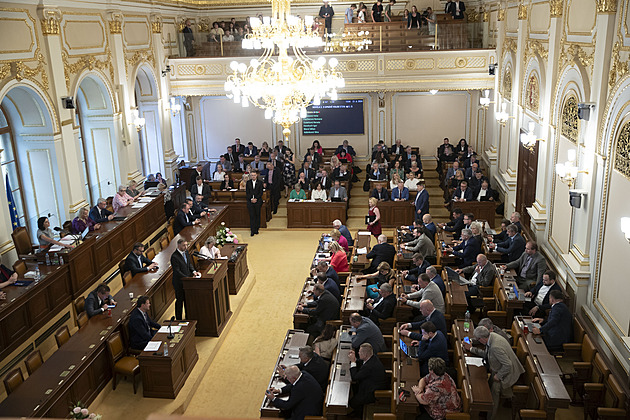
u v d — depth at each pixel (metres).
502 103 16.28
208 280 10.10
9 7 10.68
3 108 11.98
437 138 21.33
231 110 21.88
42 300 9.80
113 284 12.32
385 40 17.59
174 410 8.40
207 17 22.16
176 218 13.72
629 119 7.57
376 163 18.06
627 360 7.56
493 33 17.27
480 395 6.91
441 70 17.61
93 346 8.41
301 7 21.86
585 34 9.44
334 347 8.59
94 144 15.29
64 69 12.62
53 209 12.67
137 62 16.41
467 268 11.48
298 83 9.81
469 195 15.77
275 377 8.09
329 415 7.16
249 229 17.06
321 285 9.86
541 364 7.58
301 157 22.11
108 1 14.45
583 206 9.32
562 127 10.77
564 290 9.73
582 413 7.75
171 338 8.88
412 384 7.31
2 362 8.77
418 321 9.46
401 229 13.90
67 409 7.69
